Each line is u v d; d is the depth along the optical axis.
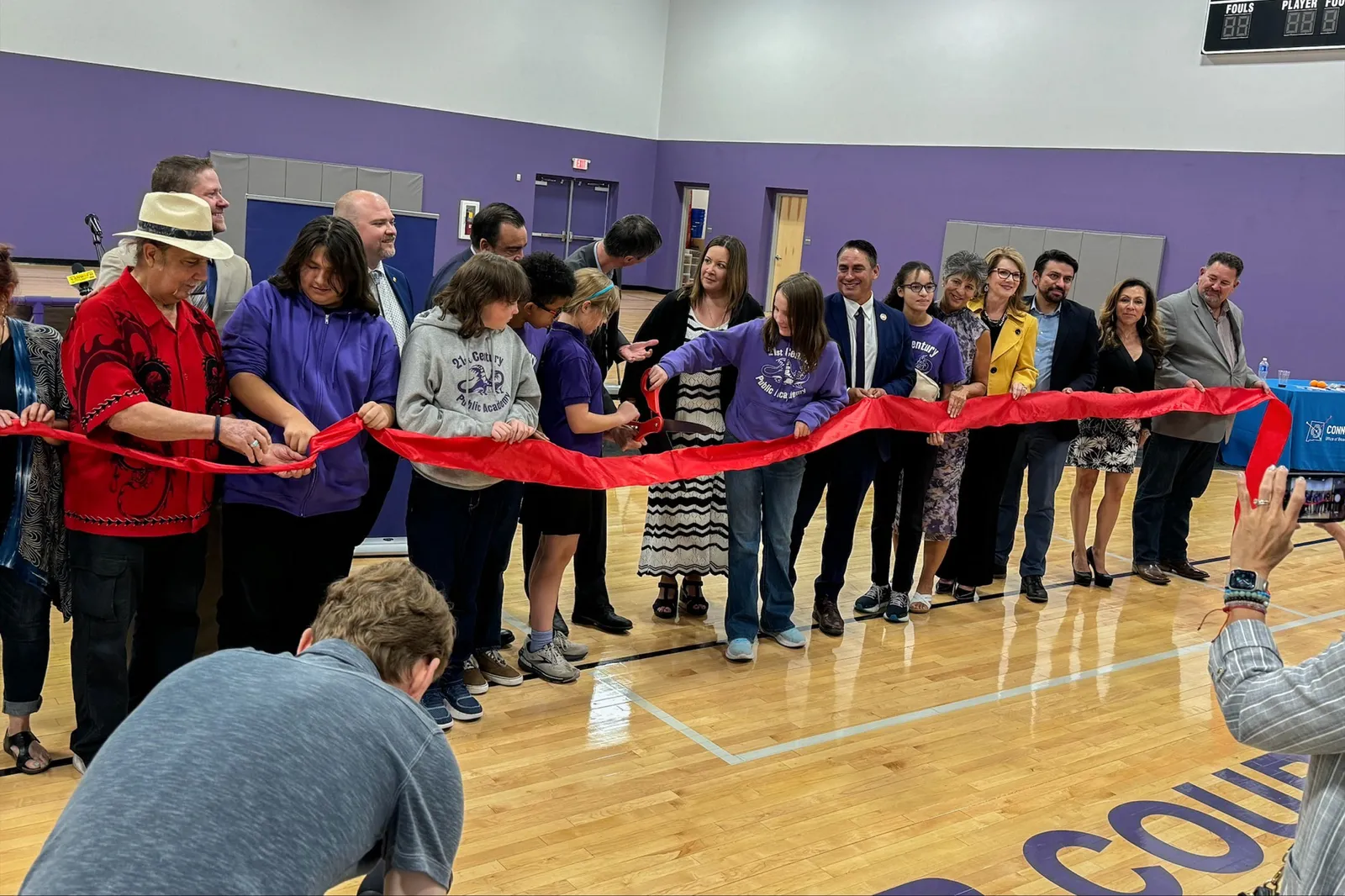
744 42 16.95
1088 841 3.01
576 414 3.68
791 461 4.18
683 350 3.94
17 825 2.66
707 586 5.11
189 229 2.60
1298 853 1.54
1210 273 5.48
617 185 18.39
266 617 3.01
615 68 17.84
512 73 16.73
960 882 2.76
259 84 14.66
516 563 5.20
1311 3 10.50
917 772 3.37
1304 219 10.70
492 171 16.84
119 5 13.55
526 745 3.33
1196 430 5.51
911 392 4.49
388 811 1.40
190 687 1.36
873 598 4.86
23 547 2.75
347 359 3.04
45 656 2.91
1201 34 11.45
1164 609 5.25
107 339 2.61
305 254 2.95
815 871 2.77
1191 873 2.88
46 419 2.71
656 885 2.64
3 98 13.05
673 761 3.31
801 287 3.92
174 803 1.23
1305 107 10.63
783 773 3.29
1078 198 12.78
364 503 3.35
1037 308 5.15
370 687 1.43
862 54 15.23
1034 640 4.67
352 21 15.21
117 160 13.87
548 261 3.52
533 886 2.60
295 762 1.29
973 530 5.04
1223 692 1.60
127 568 2.74
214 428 2.66
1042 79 13.07
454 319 3.23
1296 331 10.78
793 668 4.14
